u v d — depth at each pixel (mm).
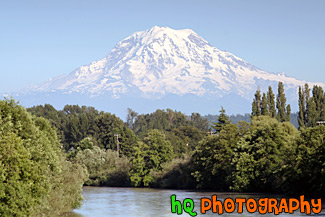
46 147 52875
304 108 142250
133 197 95375
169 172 129625
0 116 45969
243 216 61938
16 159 41844
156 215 64812
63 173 63094
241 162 97250
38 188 44688
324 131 85500
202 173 112750
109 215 65125
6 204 40750
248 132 103562
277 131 98250
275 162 95625
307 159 82312
